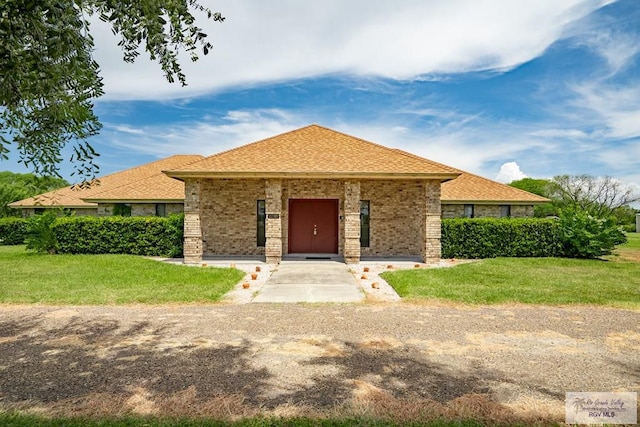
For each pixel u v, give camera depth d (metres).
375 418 3.67
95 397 4.14
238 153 17.23
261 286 11.05
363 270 14.09
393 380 4.66
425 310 8.12
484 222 17.62
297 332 6.56
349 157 16.95
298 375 4.78
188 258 15.76
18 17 2.86
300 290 10.47
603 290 10.27
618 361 5.36
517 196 21.47
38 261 15.29
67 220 17.95
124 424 3.49
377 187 18.34
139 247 17.97
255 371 4.90
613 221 17.31
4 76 3.04
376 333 6.52
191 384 4.50
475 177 23.78
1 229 26.55
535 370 5.02
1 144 3.94
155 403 4.00
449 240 17.64
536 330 6.76
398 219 18.34
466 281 11.62
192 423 3.52
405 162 16.59
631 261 16.64
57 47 3.05
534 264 15.19
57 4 2.93
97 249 17.97
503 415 3.79
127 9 3.38
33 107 3.77
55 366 5.05
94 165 4.31
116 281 11.43
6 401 4.04
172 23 3.63
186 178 15.75
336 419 3.64
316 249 18.75
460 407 3.95
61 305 8.47
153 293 9.63
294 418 3.65
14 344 5.93
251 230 18.28
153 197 21.28
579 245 17.12
